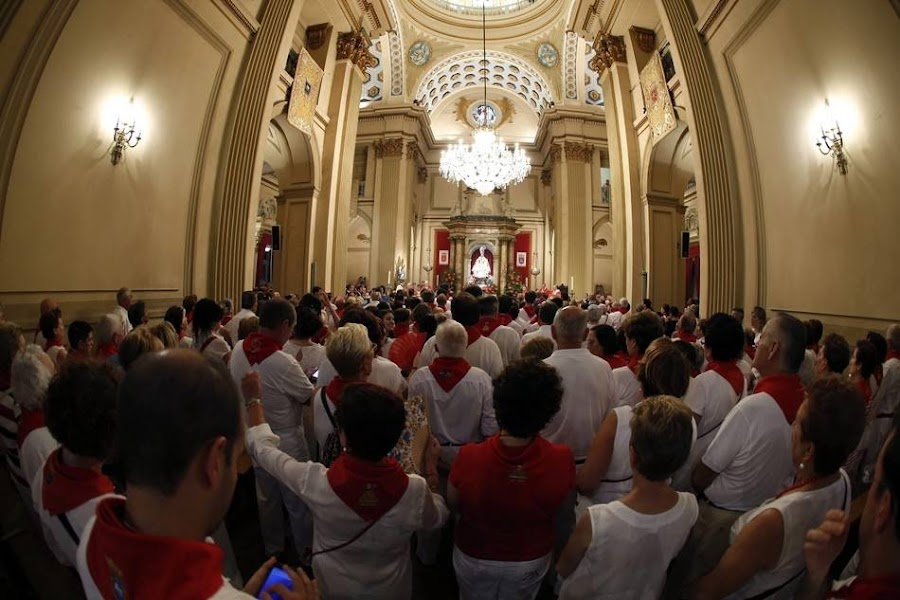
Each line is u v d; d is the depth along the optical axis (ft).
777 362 6.32
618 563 4.48
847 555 6.36
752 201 20.89
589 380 7.77
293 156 33.86
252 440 5.79
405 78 65.51
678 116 29.25
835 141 15.99
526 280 77.00
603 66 37.63
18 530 6.17
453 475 5.90
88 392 3.98
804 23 16.72
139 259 18.33
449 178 48.91
